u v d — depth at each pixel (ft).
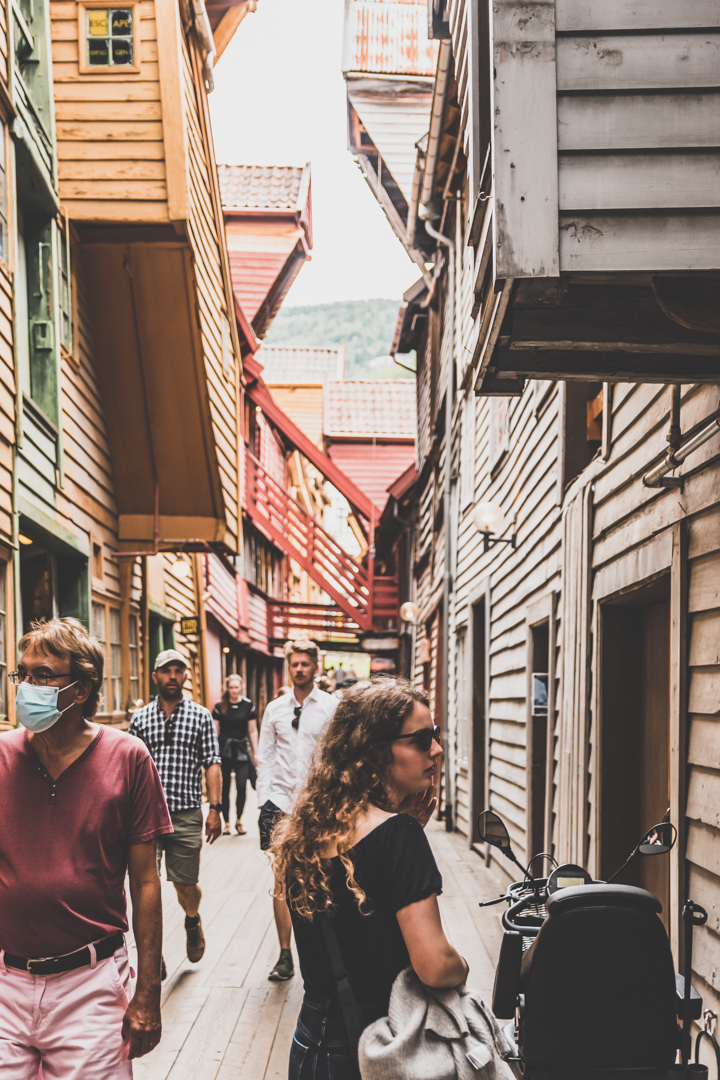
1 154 22.29
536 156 10.01
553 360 12.55
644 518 14.99
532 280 10.16
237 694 37.96
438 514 52.26
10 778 8.70
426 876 6.54
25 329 25.49
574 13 10.14
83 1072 8.24
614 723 17.60
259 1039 15.08
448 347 45.75
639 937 7.89
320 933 6.78
